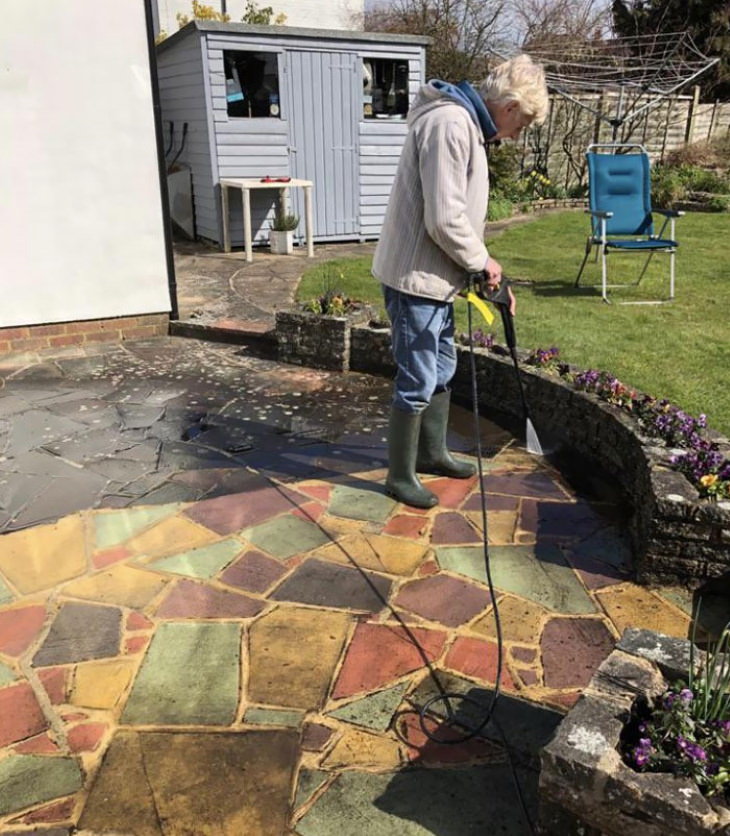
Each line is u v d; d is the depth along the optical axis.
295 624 2.32
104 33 4.76
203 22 8.00
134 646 2.22
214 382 4.57
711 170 13.67
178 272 7.44
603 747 1.44
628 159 6.40
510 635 2.27
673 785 1.36
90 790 1.74
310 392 4.39
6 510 3.03
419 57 9.15
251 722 1.93
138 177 5.15
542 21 18.02
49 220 4.98
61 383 4.55
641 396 3.44
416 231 2.67
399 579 2.55
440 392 3.17
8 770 1.79
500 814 1.68
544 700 2.01
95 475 3.34
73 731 1.91
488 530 2.87
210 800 1.71
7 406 4.17
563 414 3.64
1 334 5.07
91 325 5.32
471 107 2.53
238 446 3.65
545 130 13.31
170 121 9.51
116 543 2.79
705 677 1.59
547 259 7.76
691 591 2.48
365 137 9.22
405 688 2.05
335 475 3.34
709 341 4.88
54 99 4.75
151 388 4.47
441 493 3.17
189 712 1.97
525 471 3.38
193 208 9.41
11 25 4.51
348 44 8.74
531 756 1.83
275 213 8.99
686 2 16.88
